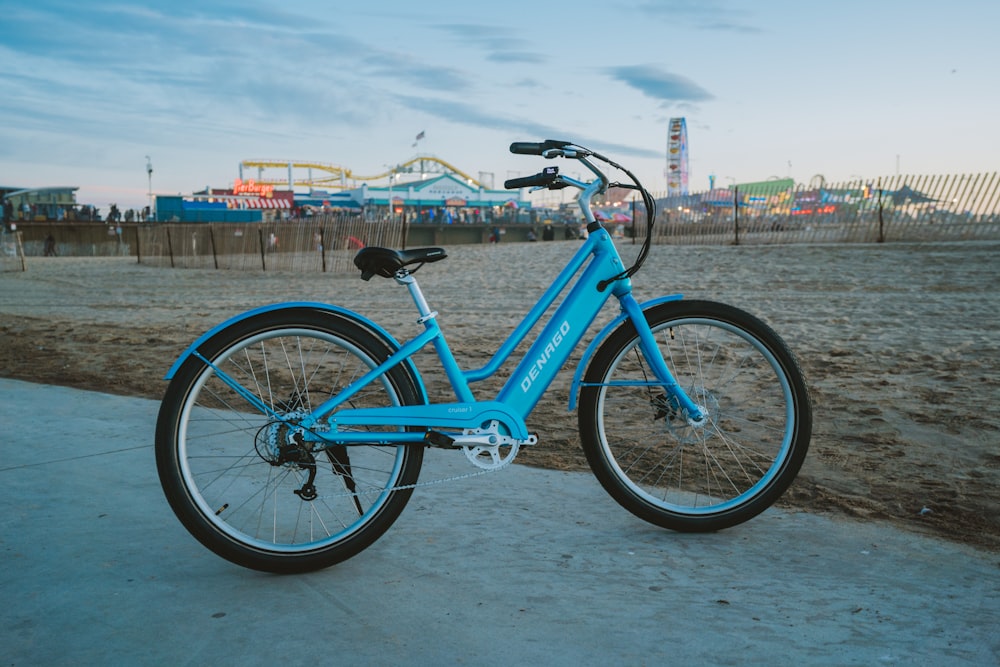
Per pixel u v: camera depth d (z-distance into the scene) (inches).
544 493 122.3
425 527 106.6
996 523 111.3
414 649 73.0
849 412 175.3
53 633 76.2
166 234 1223.5
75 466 132.3
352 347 95.3
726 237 1048.2
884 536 105.0
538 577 89.8
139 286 738.8
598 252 106.1
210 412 161.0
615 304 430.9
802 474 135.0
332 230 1024.2
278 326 93.4
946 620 79.4
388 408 95.1
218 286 719.1
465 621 78.7
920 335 285.4
